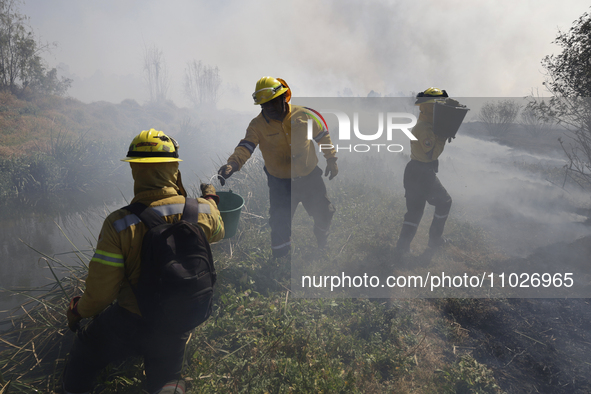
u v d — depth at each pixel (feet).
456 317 10.24
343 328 9.45
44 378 7.68
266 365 7.93
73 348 6.47
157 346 6.14
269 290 11.05
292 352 8.45
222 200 12.43
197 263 5.62
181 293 5.42
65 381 6.73
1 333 9.34
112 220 5.51
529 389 7.75
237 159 10.63
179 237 5.64
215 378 7.50
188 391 7.10
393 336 9.15
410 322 9.89
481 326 9.87
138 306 5.73
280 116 10.89
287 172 11.56
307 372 7.64
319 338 8.91
